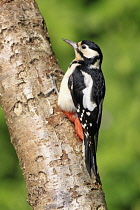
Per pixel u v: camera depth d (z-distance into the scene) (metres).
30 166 8.33
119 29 17.36
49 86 8.98
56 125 8.66
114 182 14.57
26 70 8.91
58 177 8.11
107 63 16.91
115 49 17.11
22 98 8.73
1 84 8.95
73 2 17.25
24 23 9.29
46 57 9.25
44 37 9.43
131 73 16.55
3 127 14.65
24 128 8.56
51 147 8.35
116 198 14.40
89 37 17.23
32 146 8.41
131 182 14.57
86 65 10.80
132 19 17.23
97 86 10.47
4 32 9.12
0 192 14.22
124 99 16.25
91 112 10.01
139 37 17.20
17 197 14.16
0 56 9.02
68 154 8.34
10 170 14.63
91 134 9.57
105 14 17.12
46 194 8.09
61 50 16.42
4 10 9.25
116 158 15.00
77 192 8.01
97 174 8.70
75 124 9.17
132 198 14.44
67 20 16.92
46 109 8.73
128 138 15.50
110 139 15.73
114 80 16.59
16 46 9.04
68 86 9.88
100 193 8.19
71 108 9.34
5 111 8.91
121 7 17.06
